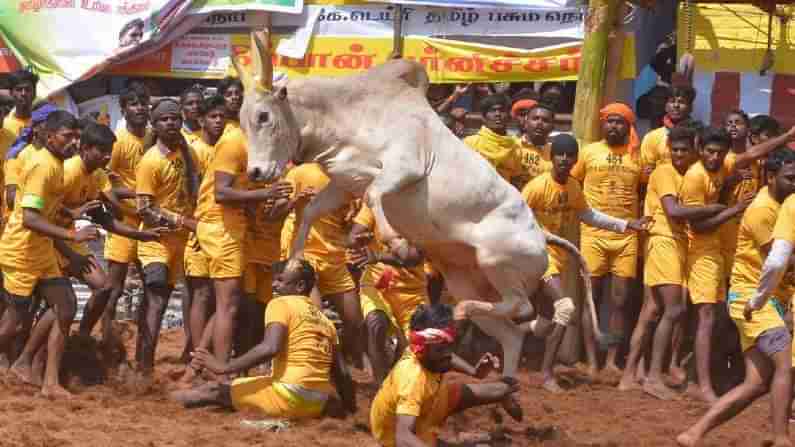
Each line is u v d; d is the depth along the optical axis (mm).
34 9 12203
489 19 11367
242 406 7727
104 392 8344
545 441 7445
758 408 8812
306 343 7605
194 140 9656
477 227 7523
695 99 11109
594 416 8438
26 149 8938
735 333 9859
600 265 9789
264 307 9039
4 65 12562
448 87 11672
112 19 11969
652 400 9078
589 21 10203
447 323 6359
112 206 8906
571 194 9359
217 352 8352
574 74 11219
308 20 11695
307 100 7289
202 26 11938
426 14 11500
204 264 8742
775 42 10906
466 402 6855
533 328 8367
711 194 9125
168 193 9023
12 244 8156
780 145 9156
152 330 8977
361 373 9273
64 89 12133
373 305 8477
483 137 9859
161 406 7879
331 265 8516
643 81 12336
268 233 8820
